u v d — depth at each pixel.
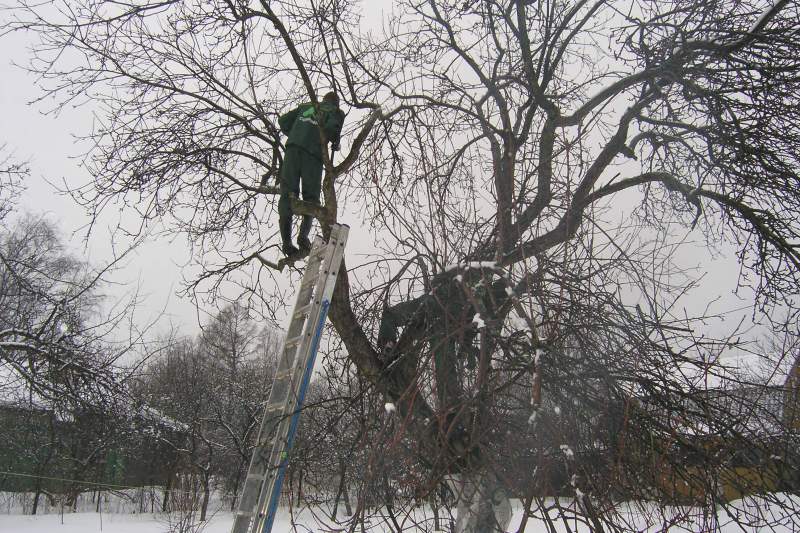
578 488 3.19
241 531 4.69
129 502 20.66
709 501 4.07
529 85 5.35
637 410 3.97
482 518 3.93
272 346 24.12
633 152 6.55
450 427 3.33
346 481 4.48
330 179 5.50
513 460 3.46
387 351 4.68
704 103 5.64
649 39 6.00
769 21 6.01
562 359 3.62
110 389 11.46
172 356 22.75
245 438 20.44
